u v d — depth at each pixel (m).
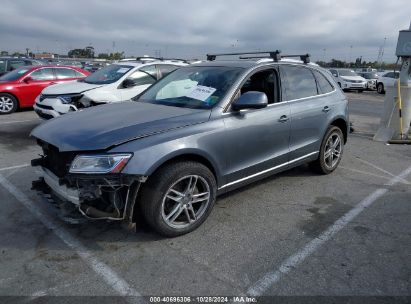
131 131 3.31
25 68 11.88
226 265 3.17
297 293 2.82
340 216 4.16
